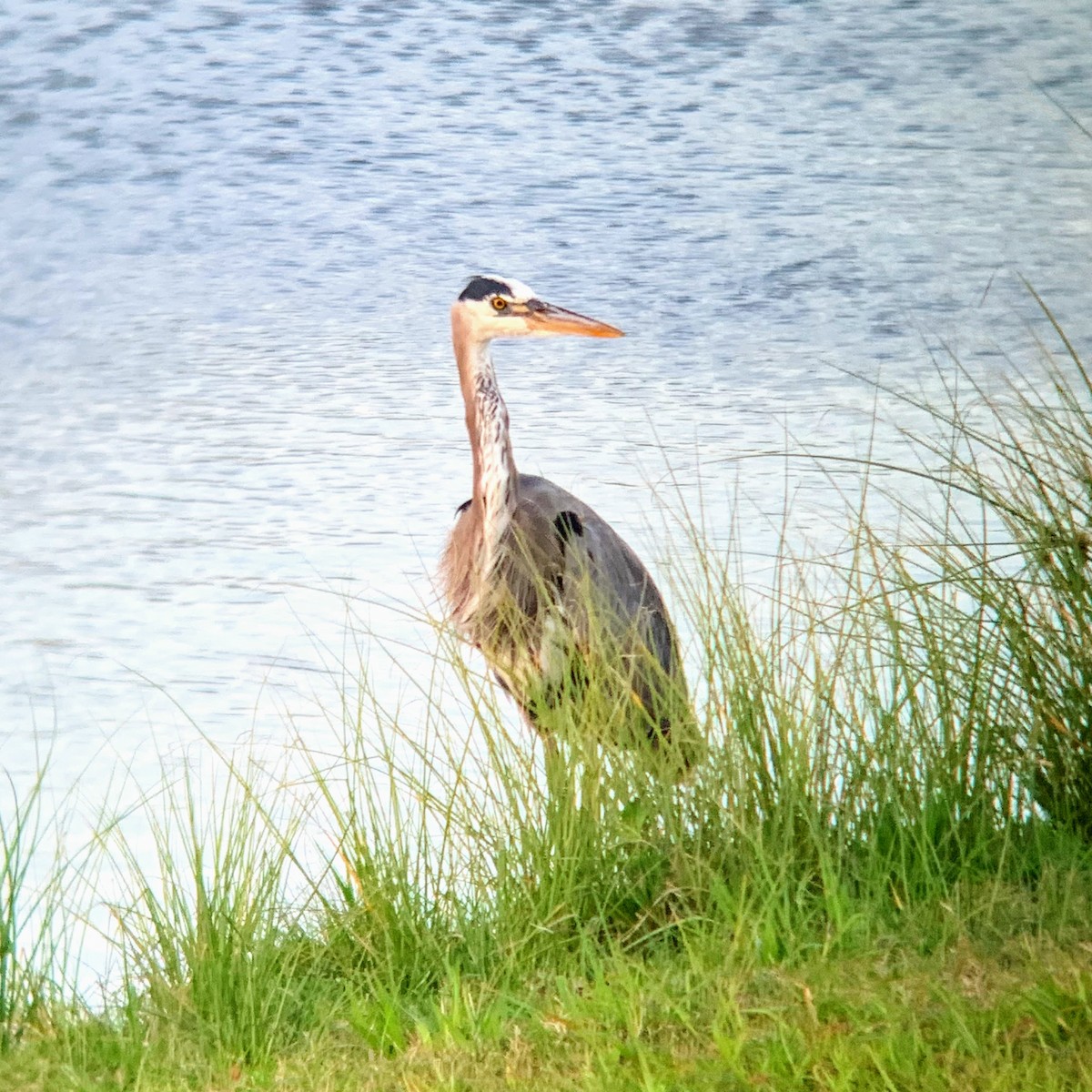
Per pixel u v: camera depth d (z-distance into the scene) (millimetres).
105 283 29625
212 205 36688
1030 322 25281
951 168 39250
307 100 47469
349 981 7820
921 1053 6363
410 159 41000
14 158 41062
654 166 40125
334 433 19781
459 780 8398
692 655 9312
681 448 18312
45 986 7980
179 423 20297
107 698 11844
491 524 10883
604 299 27750
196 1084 7031
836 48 54156
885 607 8609
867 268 29625
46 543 15508
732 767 8352
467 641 10891
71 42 53094
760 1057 6531
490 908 8273
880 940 7562
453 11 59438
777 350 23922
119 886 8922
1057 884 7820
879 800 8383
